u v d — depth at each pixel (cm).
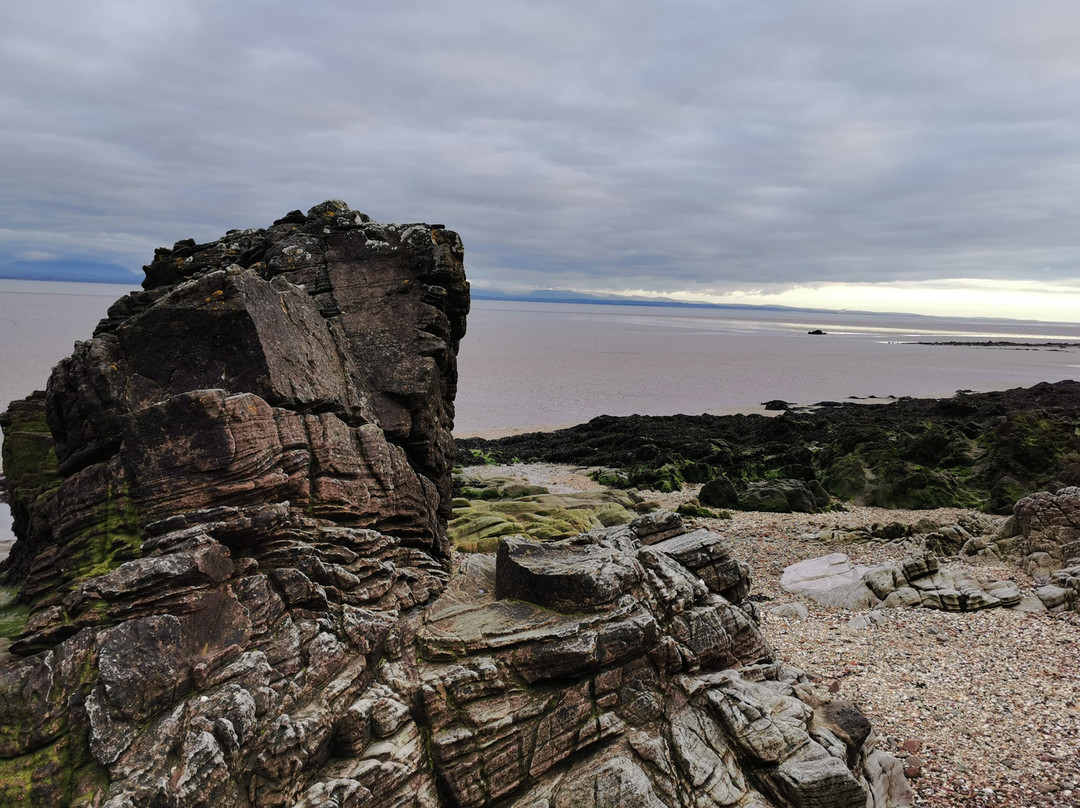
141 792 740
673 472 3781
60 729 779
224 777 791
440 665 1055
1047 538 2152
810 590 2081
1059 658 1598
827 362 13075
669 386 8788
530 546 1269
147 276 1720
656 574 1259
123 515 985
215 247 1745
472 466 4309
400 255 1623
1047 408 5584
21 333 10994
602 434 5094
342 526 1179
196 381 1126
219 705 830
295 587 1000
